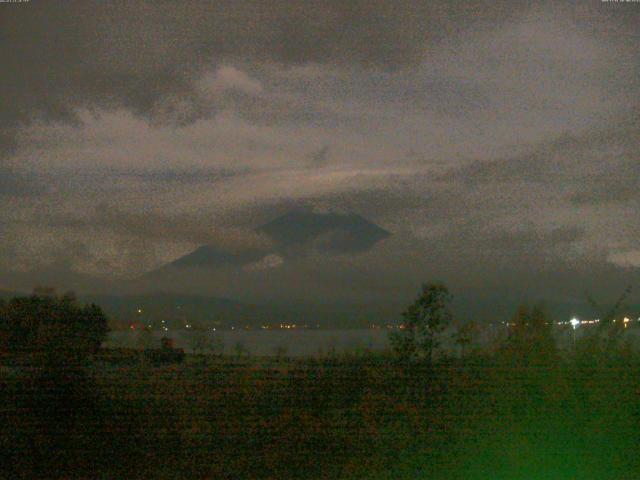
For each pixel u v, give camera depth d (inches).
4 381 409.4
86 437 357.4
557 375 340.8
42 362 418.9
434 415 346.3
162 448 347.3
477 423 339.3
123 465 333.1
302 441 348.8
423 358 382.3
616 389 332.5
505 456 327.0
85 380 418.3
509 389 343.6
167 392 396.8
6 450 344.8
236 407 374.6
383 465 327.6
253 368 402.9
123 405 381.4
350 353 392.2
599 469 315.3
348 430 349.7
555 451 325.7
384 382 365.7
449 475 318.0
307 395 372.8
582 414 329.7
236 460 335.6
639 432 323.9
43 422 371.9
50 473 326.0
